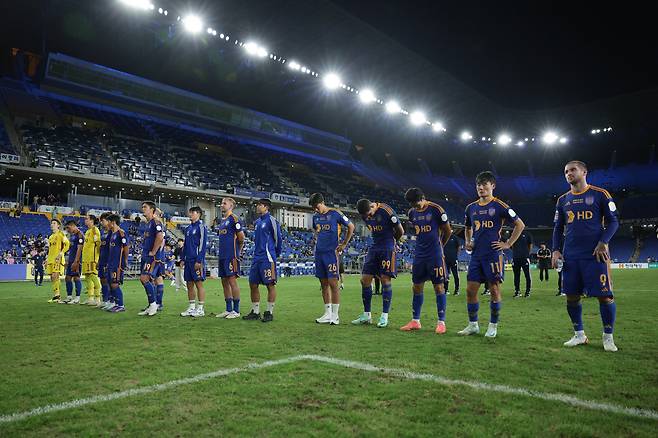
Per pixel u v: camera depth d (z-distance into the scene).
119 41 32.97
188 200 34.53
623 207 52.22
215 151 42.00
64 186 30.70
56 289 10.91
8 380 3.58
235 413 2.81
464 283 19.34
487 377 3.61
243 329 6.16
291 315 7.80
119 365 4.05
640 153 49.75
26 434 2.52
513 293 12.93
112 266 8.68
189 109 40.12
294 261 29.98
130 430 2.56
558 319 7.20
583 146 51.78
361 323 6.80
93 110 35.62
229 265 7.61
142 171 32.22
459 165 57.44
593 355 4.44
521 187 57.41
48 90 33.69
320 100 44.50
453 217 54.72
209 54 35.34
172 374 3.72
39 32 31.12
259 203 7.33
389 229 6.70
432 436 2.45
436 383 3.43
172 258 18.55
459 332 5.80
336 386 3.36
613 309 4.80
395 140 54.03
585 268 4.92
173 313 8.25
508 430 2.53
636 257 50.12
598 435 2.46
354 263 35.25
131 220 30.23
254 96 43.09
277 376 3.64
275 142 47.06
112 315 7.91
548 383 3.44
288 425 2.61
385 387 3.33
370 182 53.31
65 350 4.73
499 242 5.65
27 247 23.92
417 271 6.27
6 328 6.33
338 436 2.46
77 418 2.75
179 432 2.52
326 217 6.97
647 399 3.06
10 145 28.69
